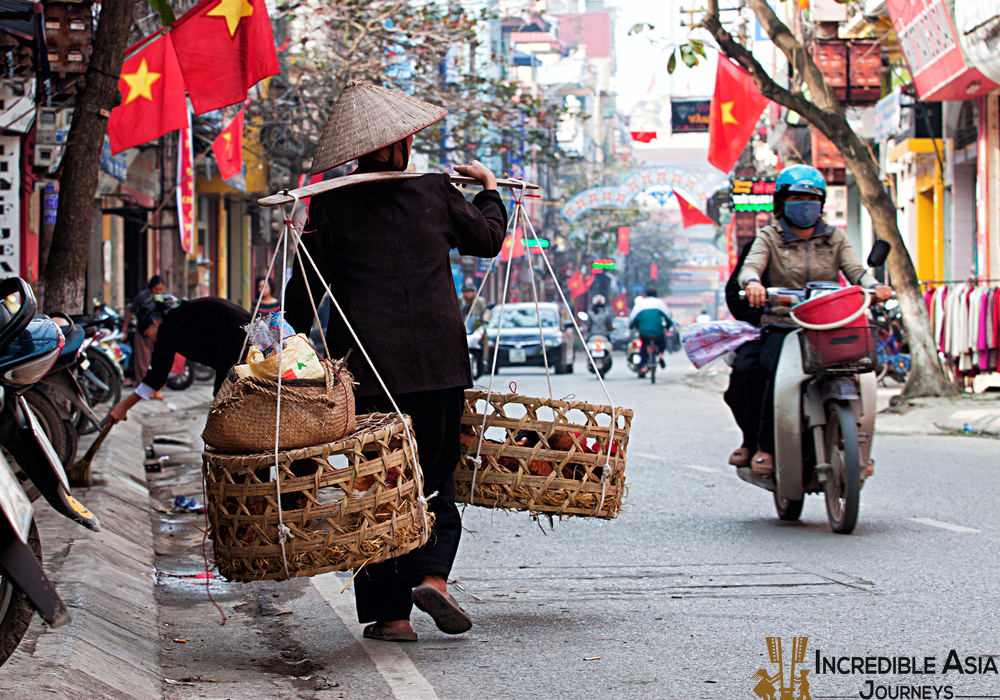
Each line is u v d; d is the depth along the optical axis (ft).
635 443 46.37
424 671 16.22
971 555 23.45
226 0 37.19
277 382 15.07
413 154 113.39
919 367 57.77
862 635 17.58
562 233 253.85
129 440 42.88
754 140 122.42
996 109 66.28
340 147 16.81
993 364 57.82
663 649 17.10
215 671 16.44
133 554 24.12
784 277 27.07
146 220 81.25
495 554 24.84
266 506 14.97
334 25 84.89
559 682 15.58
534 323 104.17
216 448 15.46
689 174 136.46
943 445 44.50
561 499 17.79
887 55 88.74
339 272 16.90
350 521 15.20
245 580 15.25
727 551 24.53
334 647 17.70
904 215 90.63
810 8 87.30
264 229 123.03
